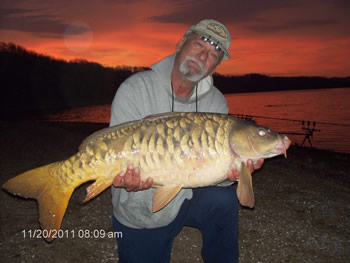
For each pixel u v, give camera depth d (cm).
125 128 230
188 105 275
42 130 1052
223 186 275
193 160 227
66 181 231
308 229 377
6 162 630
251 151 236
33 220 379
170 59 271
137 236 261
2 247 318
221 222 267
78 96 7431
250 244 342
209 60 257
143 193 252
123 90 262
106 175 228
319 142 1739
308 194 506
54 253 313
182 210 270
